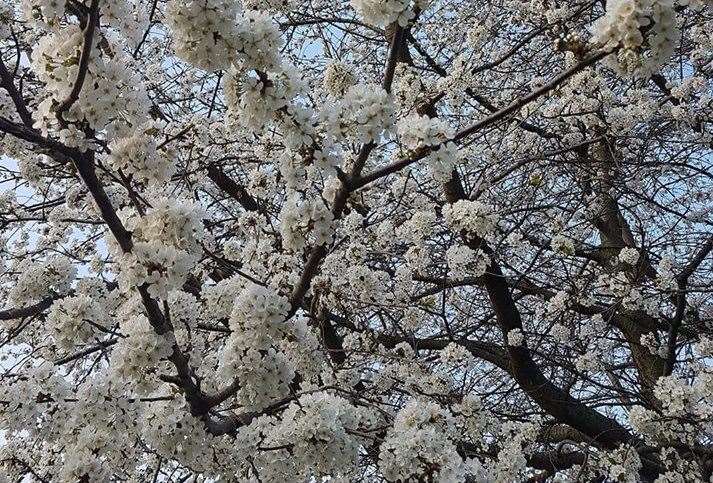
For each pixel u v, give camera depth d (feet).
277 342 12.69
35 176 17.80
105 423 10.73
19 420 10.69
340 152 10.32
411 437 9.33
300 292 11.42
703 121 23.90
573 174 24.52
